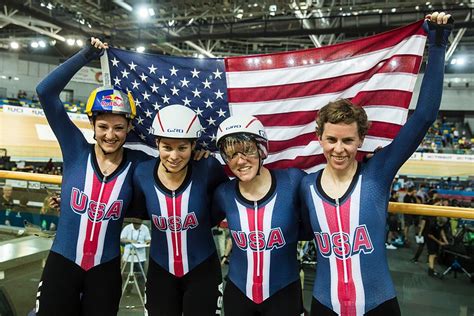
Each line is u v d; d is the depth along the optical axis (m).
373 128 2.36
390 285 1.90
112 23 12.01
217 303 2.20
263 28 13.66
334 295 1.88
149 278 2.26
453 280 2.70
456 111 24.11
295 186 2.07
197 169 2.23
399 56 2.30
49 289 2.17
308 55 2.47
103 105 2.10
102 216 2.21
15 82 22.39
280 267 2.05
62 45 21.80
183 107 2.10
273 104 2.53
